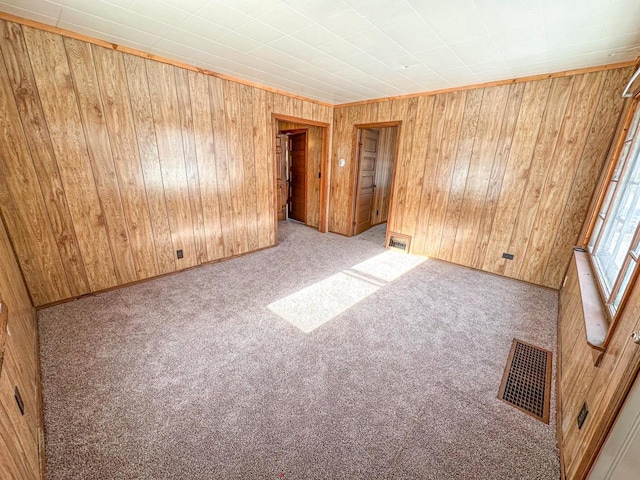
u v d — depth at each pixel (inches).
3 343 38.2
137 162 111.5
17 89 83.7
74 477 47.4
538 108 117.1
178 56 108.3
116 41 95.7
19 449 40.2
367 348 82.8
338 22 78.7
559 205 118.9
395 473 49.5
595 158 108.6
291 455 52.1
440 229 155.6
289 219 256.7
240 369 73.1
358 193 201.3
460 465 51.1
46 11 76.3
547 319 101.1
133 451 52.0
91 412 59.4
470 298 115.5
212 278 128.6
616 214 82.1
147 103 109.4
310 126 213.6
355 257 161.8
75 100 93.9
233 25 82.1
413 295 117.0
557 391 67.9
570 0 63.9
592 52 91.1
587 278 78.2
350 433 56.6
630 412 34.4
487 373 74.1
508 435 57.2
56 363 73.2
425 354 80.9
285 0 68.3
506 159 128.3
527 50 92.3
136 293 112.1
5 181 85.7
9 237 86.9
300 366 74.7
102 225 107.2
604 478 36.9
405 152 161.2
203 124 127.8
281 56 105.3
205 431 56.2
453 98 138.5
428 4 68.4
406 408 62.8
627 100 94.2
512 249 133.6
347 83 138.2
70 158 96.2
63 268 100.8
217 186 140.1
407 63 108.2
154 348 80.2
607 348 46.3
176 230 129.1
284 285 123.6
